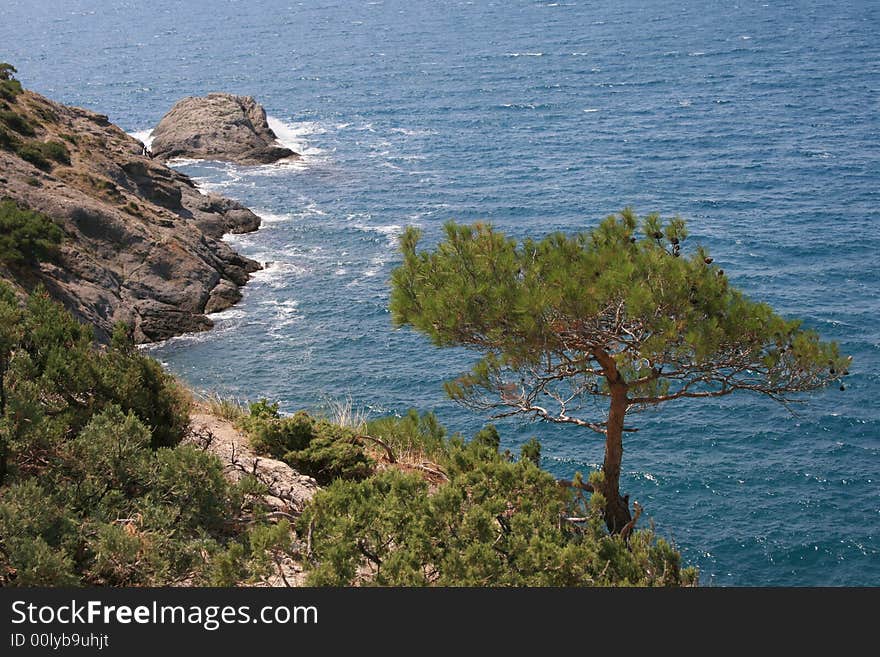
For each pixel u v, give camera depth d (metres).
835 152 116.44
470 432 52.34
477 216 93.94
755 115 139.38
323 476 17.53
